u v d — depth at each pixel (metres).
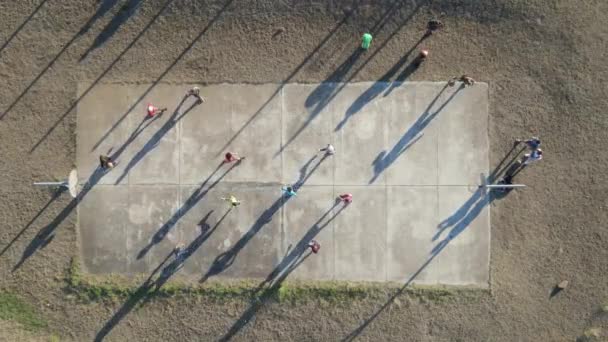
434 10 16.44
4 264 16.41
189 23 16.52
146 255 16.41
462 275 16.22
